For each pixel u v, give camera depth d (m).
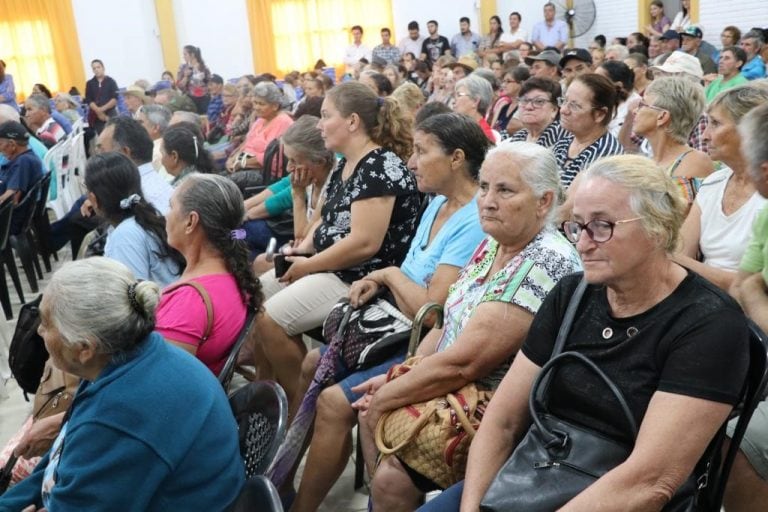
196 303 1.96
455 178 2.21
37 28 11.47
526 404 1.49
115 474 1.41
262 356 2.79
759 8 9.15
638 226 1.30
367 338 2.21
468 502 1.45
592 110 3.00
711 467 1.34
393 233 2.61
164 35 12.03
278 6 12.39
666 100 2.51
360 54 12.50
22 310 2.20
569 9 12.34
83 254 3.48
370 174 2.56
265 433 1.64
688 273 1.35
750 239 2.01
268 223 3.80
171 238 2.08
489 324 1.69
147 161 3.33
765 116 1.64
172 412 1.46
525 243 1.77
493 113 5.61
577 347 1.40
